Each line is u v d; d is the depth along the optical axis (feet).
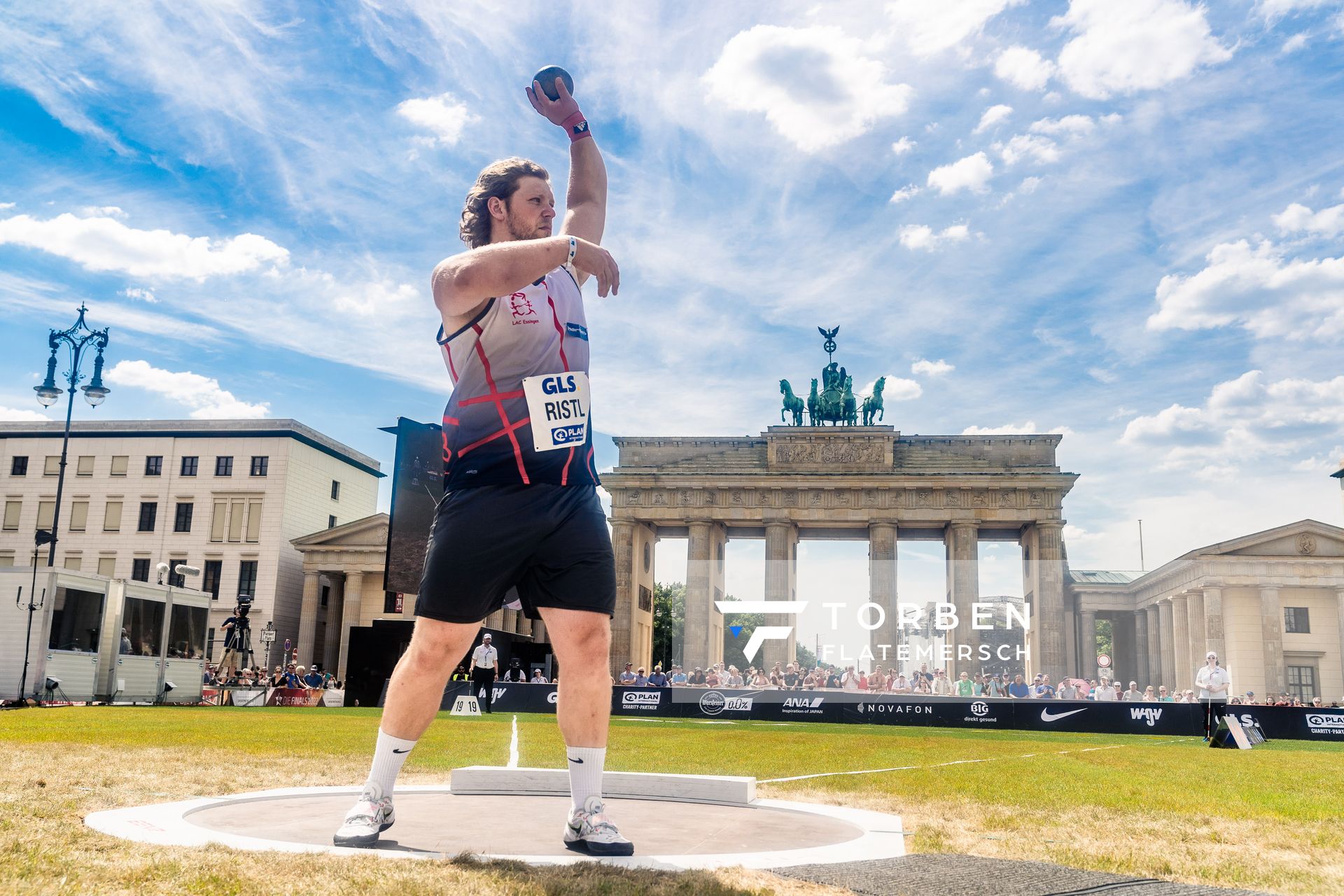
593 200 15.89
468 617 13.58
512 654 147.23
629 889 10.50
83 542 250.16
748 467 249.96
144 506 250.78
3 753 30.66
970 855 13.75
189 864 11.05
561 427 13.64
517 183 14.14
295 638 252.01
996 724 96.53
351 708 105.60
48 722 55.31
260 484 248.11
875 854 13.94
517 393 13.46
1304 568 212.23
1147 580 240.12
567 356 13.85
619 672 231.50
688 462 251.80
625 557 242.99
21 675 98.94
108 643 109.60
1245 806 24.41
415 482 101.14
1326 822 21.17
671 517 245.24
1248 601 216.33
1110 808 23.07
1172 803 24.84
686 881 11.08
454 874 10.88
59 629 102.37
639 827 16.12
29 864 10.96
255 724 57.62
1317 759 51.62
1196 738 82.12
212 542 246.27
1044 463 244.22
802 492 244.22
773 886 11.24
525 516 13.37
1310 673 212.84
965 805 23.09
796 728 82.64
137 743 38.29
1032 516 236.84
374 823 13.64
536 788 20.08
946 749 51.85
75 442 255.70
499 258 12.15
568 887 10.46
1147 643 244.83
